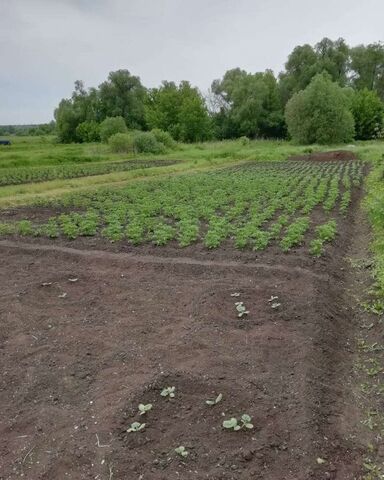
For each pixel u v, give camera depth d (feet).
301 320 22.57
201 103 233.96
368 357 20.27
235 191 63.93
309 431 14.60
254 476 13.00
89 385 17.63
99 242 39.32
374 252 35.37
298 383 17.29
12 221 49.90
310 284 26.89
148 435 14.52
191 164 118.21
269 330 21.54
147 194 63.31
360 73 271.28
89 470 13.23
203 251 35.37
